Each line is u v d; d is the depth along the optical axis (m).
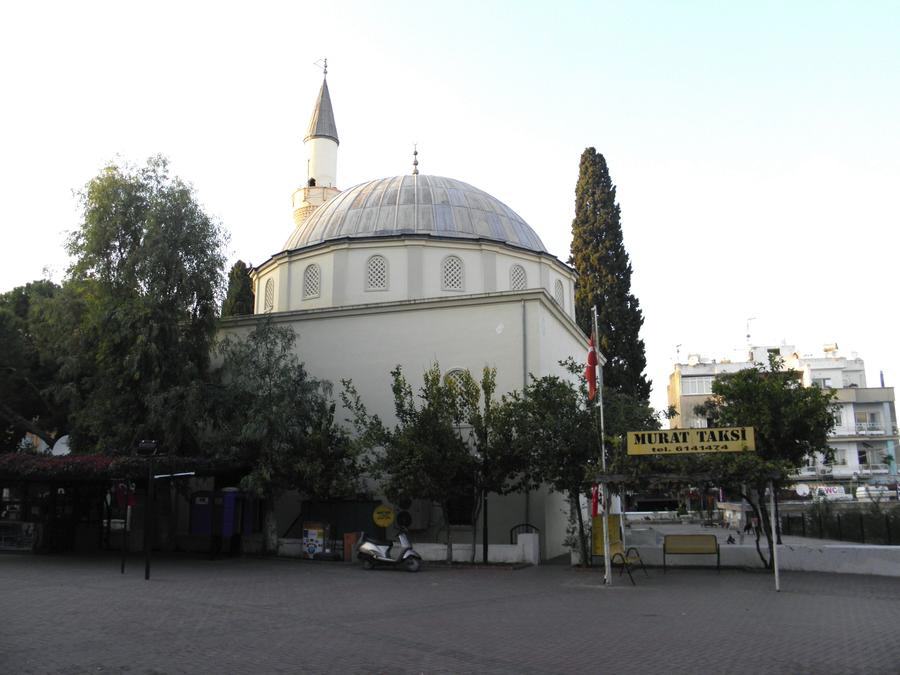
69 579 15.66
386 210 28.23
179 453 22.28
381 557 17.88
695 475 15.16
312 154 50.47
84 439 23.62
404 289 26.11
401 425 22.97
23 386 29.94
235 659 8.29
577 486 18.16
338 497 21.44
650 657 8.54
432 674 7.71
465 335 23.14
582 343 30.11
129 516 23.44
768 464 15.08
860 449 58.91
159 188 23.16
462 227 27.94
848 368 69.19
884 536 22.02
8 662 8.14
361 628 10.16
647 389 40.06
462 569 18.02
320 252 27.30
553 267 29.30
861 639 9.57
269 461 20.69
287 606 12.09
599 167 42.47
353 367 24.14
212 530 20.59
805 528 27.47
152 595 13.27
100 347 21.44
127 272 21.72
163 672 7.73
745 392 18.09
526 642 9.32
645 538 24.06
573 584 15.20
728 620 10.95
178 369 21.80
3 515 25.73
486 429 18.86
